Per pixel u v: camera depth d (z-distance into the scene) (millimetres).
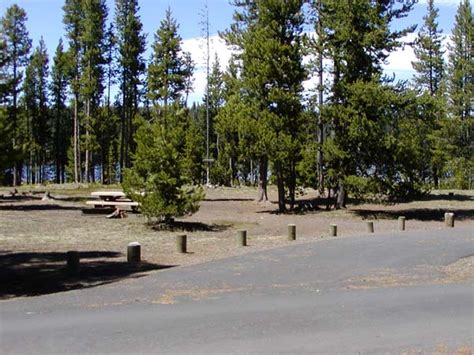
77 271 14070
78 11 52312
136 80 56594
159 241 20031
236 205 34812
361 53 29391
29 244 18797
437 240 19000
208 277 12703
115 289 11477
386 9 30812
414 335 7957
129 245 15617
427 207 34031
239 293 10938
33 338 7793
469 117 53125
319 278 12547
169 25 46406
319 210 31625
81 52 52969
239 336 7887
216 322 8672
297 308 9625
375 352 7160
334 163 30188
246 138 30203
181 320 8797
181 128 23844
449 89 53750
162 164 23078
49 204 32781
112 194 30062
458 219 28219
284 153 28906
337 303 10023
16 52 52750
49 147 76750
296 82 30484
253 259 15258
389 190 29391
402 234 21062
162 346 7418
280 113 30500
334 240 19234
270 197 40969
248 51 31375
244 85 30984
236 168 71500
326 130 31219
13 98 46906
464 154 54062
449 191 45031
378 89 27812
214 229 23578
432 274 13023
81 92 51969
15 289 12125
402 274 13023
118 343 7551
